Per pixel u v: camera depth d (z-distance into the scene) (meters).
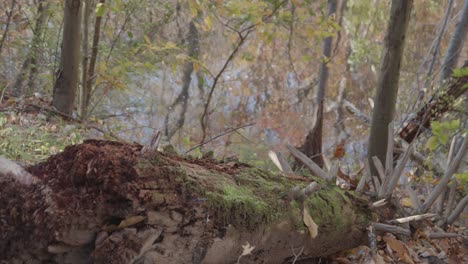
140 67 6.78
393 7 4.17
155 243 2.03
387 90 4.24
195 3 5.89
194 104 12.35
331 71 14.56
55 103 5.18
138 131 8.30
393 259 3.15
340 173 3.93
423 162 5.05
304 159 3.60
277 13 6.75
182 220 2.06
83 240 1.98
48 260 2.03
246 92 13.78
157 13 7.88
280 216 2.43
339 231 2.83
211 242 2.17
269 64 14.32
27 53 6.66
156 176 2.02
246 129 13.79
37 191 2.00
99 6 5.36
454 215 4.10
